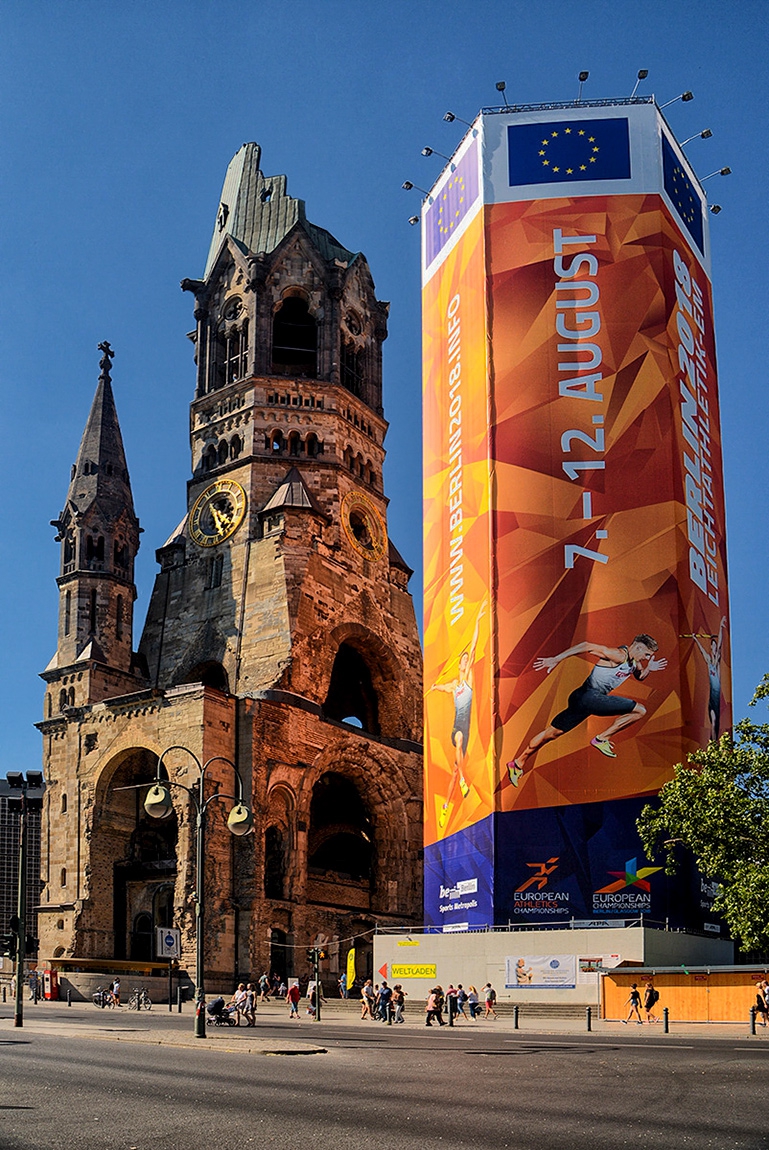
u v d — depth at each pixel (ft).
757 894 174.70
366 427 388.78
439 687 279.90
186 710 303.68
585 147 282.56
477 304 281.33
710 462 288.30
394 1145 70.23
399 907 347.77
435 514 293.02
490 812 249.55
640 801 244.42
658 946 224.12
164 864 309.63
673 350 273.13
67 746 333.42
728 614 288.92
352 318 398.01
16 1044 140.05
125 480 368.27
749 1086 101.45
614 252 275.39
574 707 250.98
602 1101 91.45
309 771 321.52
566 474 263.49
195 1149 68.18
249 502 355.97
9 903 409.49
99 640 346.95
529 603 257.55
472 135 292.61
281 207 398.42
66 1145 68.95
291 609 334.24
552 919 240.53
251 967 288.71
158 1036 157.48
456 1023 213.46
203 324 391.86
